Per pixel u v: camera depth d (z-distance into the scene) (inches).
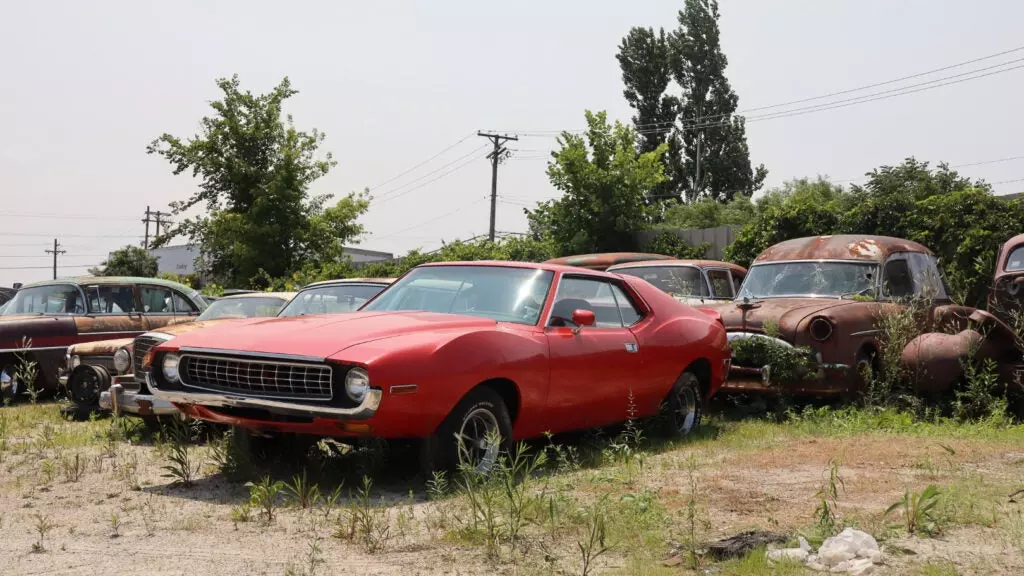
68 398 373.7
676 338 303.4
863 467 243.1
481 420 227.5
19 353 436.1
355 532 178.1
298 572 151.7
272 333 226.5
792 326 358.9
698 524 181.5
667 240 945.5
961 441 289.6
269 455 255.1
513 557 160.7
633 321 294.4
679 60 2089.1
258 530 181.6
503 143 1827.0
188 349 226.2
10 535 177.2
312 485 226.2
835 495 198.8
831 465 246.8
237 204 1466.5
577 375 254.7
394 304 267.3
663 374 295.9
